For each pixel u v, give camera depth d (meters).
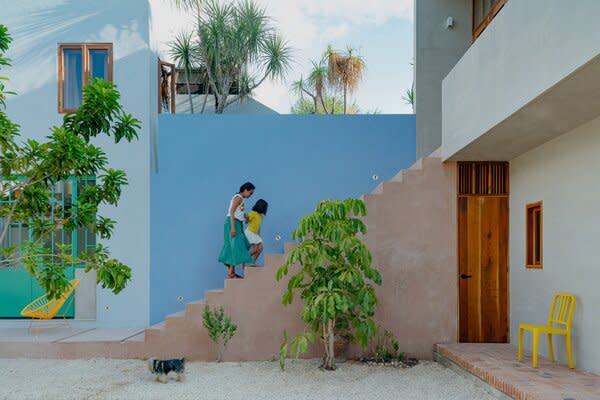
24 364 6.57
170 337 6.91
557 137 5.85
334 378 5.99
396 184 7.11
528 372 5.21
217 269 8.14
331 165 8.27
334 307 5.88
